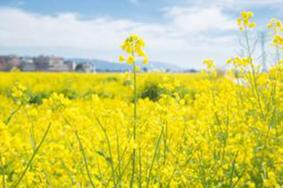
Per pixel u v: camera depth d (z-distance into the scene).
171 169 1.75
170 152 1.84
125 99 5.94
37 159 1.84
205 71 2.59
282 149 1.80
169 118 1.73
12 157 1.89
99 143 1.79
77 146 1.78
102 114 1.65
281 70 2.36
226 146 1.90
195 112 2.37
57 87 7.33
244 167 1.83
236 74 2.58
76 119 1.60
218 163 1.88
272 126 2.11
